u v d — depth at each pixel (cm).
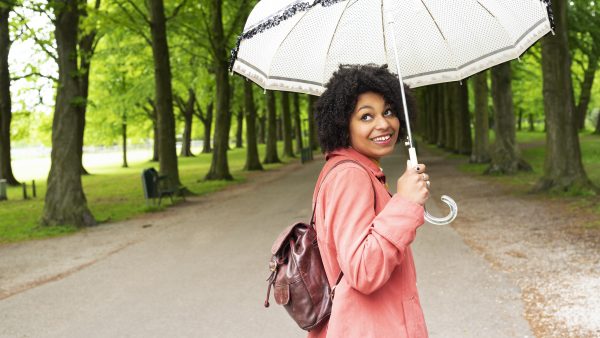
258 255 849
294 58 234
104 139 4647
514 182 1694
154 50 1933
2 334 544
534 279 626
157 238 1090
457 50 246
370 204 181
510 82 1998
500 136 2003
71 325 560
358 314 184
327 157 204
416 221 170
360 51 243
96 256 945
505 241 847
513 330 474
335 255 188
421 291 606
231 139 9075
